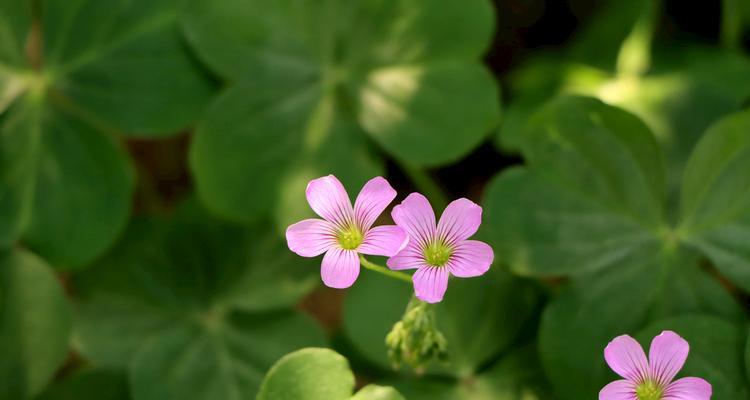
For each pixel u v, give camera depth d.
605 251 0.31
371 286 0.31
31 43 0.38
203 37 0.33
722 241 0.30
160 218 0.35
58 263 0.33
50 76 0.34
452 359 0.31
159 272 0.34
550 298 0.32
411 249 0.27
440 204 0.35
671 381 0.27
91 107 0.33
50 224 0.33
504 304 0.31
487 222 0.31
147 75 0.33
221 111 0.33
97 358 0.34
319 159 0.33
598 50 0.35
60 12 0.34
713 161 0.30
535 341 0.31
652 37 0.35
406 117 0.33
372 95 0.33
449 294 0.31
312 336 0.33
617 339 0.26
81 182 0.33
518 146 0.34
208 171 0.33
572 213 0.31
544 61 0.36
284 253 0.34
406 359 0.28
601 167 0.31
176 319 0.34
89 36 0.34
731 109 0.33
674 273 0.30
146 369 0.33
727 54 0.34
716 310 0.30
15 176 0.33
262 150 0.33
